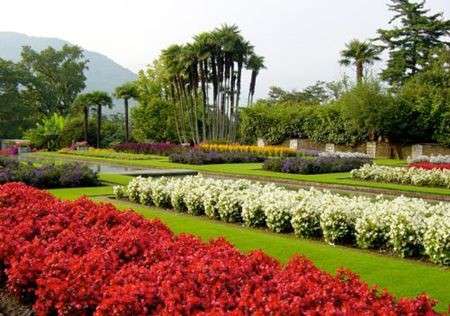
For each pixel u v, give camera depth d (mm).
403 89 43844
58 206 9734
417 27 52156
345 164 28797
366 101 41844
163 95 64750
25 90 88500
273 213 11141
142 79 64875
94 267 5789
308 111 48719
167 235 7559
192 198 13383
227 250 6301
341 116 45438
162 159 40062
